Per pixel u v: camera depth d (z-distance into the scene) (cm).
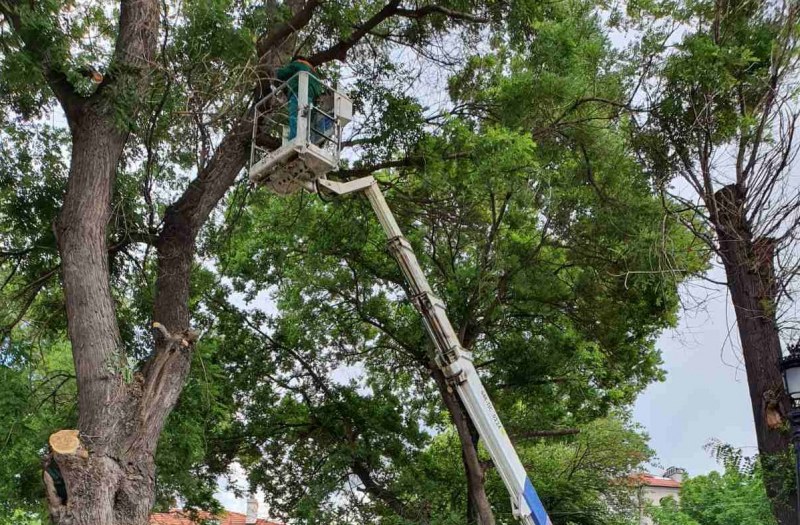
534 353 1526
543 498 1819
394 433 1755
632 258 1221
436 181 1177
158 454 1146
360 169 1200
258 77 893
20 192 1023
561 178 1216
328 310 1738
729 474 1366
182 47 838
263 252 1692
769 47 1023
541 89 1086
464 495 1775
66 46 783
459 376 859
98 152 784
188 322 868
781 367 849
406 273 909
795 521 873
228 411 1678
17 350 1013
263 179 882
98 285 751
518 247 1377
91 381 724
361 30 1120
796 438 817
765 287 962
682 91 1062
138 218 984
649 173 1128
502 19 1145
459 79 1295
